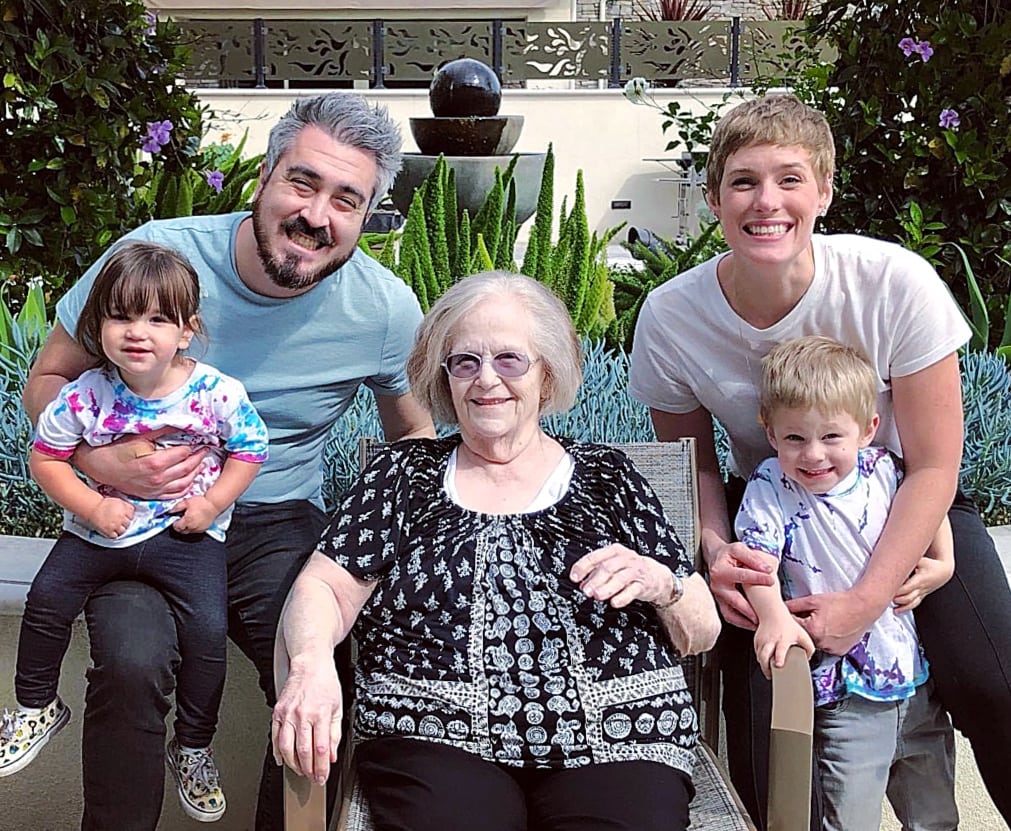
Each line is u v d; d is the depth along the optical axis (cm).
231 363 253
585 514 226
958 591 238
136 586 231
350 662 236
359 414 340
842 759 234
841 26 419
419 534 226
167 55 433
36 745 235
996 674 229
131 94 419
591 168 1170
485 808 196
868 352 239
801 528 239
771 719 212
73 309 243
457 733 206
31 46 384
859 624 227
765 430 255
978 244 397
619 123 1161
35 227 397
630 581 211
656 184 1169
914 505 233
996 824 282
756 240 229
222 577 237
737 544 239
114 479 229
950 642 234
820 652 235
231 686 278
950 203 400
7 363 339
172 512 233
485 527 223
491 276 234
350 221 240
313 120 236
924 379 236
